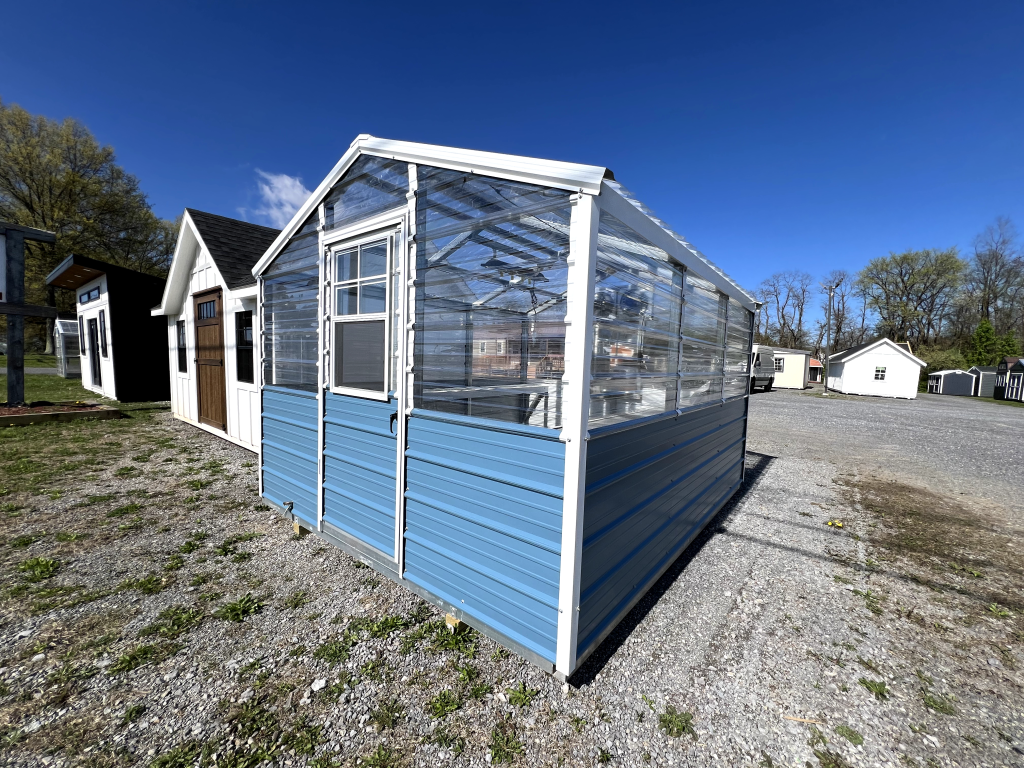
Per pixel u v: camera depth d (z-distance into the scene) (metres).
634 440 2.45
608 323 2.12
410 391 2.53
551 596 1.95
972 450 8.35
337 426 3.10
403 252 2.51
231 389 6.49
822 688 2.11
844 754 1.74
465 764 1.62
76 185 21.81
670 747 1.74
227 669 2.07
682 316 3.10
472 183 2.18
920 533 4.14
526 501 2.01
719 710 1.94
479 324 2.33
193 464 5.52
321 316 3.18
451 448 2.32
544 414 2.08
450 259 2.36
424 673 2.09
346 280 3.00
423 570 2.51
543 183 1.87
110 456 5.77
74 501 4.19
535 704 1.93
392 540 2.71
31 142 21.27
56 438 6.68
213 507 4.13
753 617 2.70
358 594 2.74
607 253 2.04
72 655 2.13
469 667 2.13
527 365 2.19
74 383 14.26
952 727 1.89
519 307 2.29
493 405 2.31
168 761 1.58
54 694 1.88
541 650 1.99
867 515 4.61
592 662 2.22
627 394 2.37
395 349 2.65
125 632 2.32
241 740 1.69
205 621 2.44
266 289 3.91
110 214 23.20
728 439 4.70
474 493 2.23
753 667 2.24
